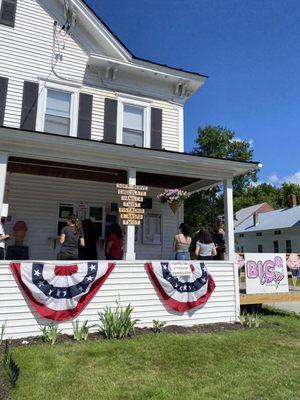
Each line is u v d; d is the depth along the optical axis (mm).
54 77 11266
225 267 9023
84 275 7371
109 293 7629
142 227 11891
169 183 11648
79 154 8078
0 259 7164
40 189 10758
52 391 4406
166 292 8102
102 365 5344
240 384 4828
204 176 9305
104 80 12008
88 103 11594
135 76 12508
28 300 6863
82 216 11125
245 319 8711
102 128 11656
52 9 11617
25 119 10602
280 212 42062
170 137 12688
